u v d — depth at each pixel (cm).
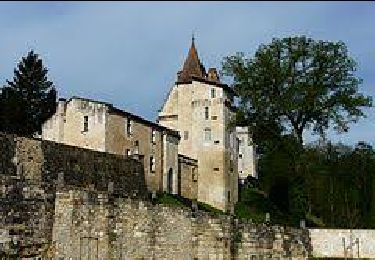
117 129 7112
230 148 9225
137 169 5662
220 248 4084
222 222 4119
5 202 3241
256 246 4253
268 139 6234
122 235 3722
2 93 8462
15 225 3266
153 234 3869
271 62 6125
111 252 3650
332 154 7906
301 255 4509
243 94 6197
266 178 8681
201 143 9081
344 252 4594
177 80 9544
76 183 4838
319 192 7406
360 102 6003
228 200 8894
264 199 8600
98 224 3616
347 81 6072
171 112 9450
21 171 4372
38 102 8650
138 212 3819
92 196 3609
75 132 7038
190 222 4050
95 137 6919
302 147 6228
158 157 7856
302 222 4712
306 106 5962
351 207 7175
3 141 4319
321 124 6106
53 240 3419
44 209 3406
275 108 6044
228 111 9269
